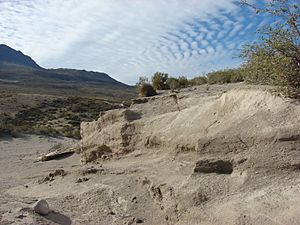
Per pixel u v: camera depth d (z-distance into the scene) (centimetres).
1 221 608
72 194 829
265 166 582
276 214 486
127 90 12119
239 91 769
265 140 608
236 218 506
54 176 1080
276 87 680
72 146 1697
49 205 758
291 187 527
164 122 1012
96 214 709
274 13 641
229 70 1561
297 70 639
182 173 733
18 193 970
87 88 11619
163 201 663
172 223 598
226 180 605
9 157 2003
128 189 796
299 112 611
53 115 4562
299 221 458
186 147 827
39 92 8075
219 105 812
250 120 664
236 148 635
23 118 4394
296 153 567
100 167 1039
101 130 1238
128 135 1102
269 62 654
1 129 2984
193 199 593
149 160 953
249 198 539
